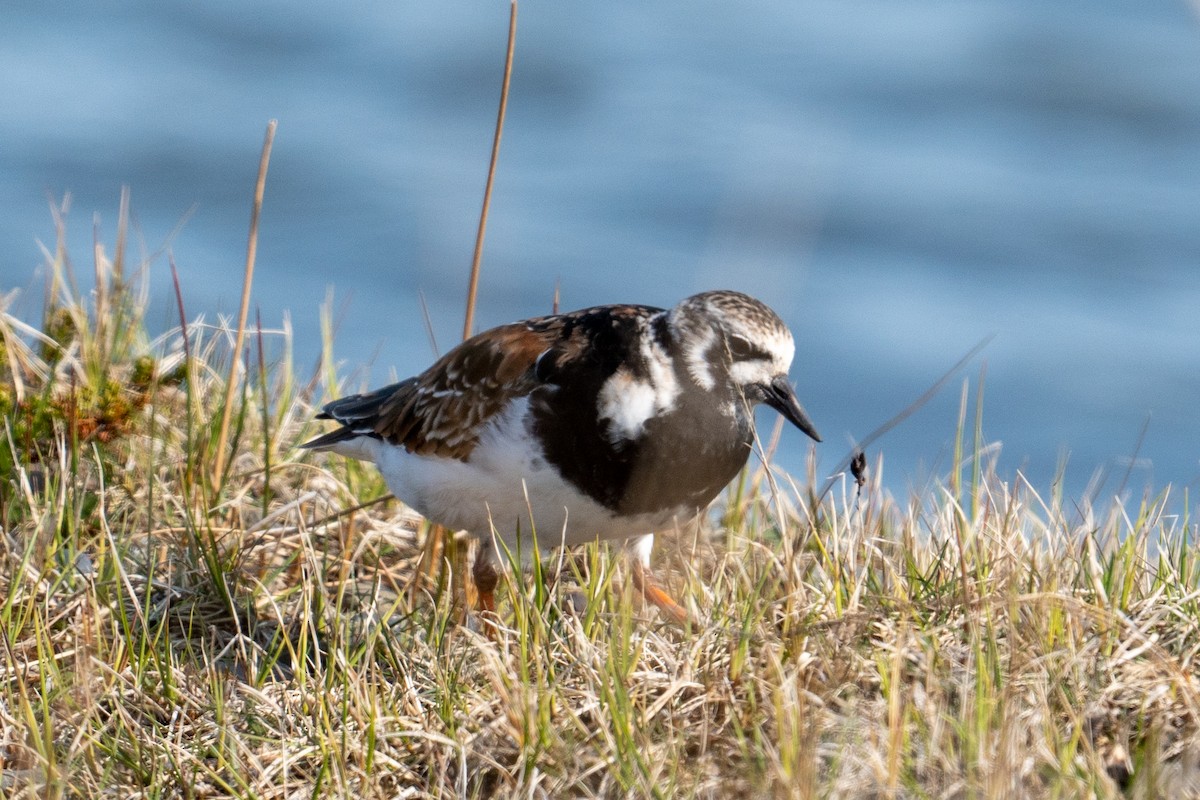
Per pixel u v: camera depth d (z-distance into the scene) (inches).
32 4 1630.2
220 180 1216.8
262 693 335.0
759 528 449.4
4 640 352.2
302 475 478.3
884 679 301.9
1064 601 323.3
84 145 1267.2
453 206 1147.9
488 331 402.0
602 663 321.7
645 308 391.5
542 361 375.9
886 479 768.3
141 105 1374.3
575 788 294.0
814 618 335.6
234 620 388.8
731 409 382.0
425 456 399.9
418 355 914.7
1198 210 1217.4
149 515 416.5
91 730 319.9
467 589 415.8
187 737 327.9
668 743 295.1
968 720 282.8
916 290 1080.8
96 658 335.0
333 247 1093.8
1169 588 345.7
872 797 275.3
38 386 472.7
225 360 530.0
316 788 297.7
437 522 409.1
